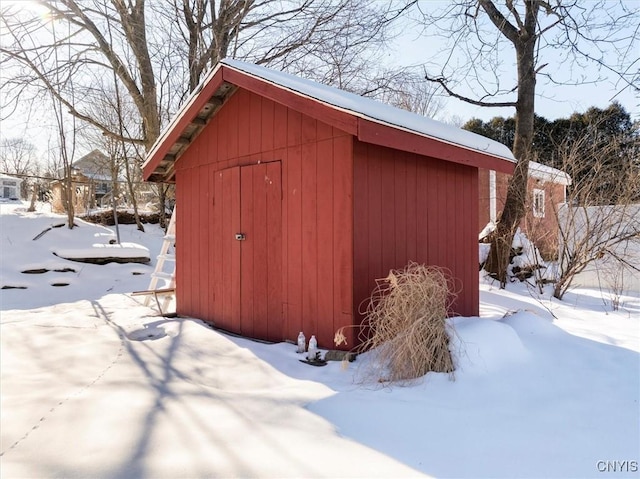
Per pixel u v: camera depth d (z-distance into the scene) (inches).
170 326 205.2
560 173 326.3
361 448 90.3
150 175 250.5
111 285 354.0
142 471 79.1
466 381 127.8
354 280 158.4
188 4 457.4
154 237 521.0
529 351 154.0
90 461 82.4
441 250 201.5
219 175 218.8
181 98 508.7
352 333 156.0
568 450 92.1
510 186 344.8
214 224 222.7
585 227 302.2
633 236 275.6
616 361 150.9
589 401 118.6
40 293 317.7
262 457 84.9
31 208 525.3
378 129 149.9
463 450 90.9
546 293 310.2
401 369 130.9
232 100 211.3
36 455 84.6
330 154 165.8
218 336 185.2
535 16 319.9
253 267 198.4
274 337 187.6
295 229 178.9
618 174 293.7
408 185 185.0
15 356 150.9
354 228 159.2
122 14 429.4
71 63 422.6
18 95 411.8
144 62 455.8
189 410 107.0
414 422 103.4
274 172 188.5
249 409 108.7
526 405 115.3
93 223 497.7
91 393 117.0
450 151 183.0
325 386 127.5
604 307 272.8
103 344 167.2
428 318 134.2
